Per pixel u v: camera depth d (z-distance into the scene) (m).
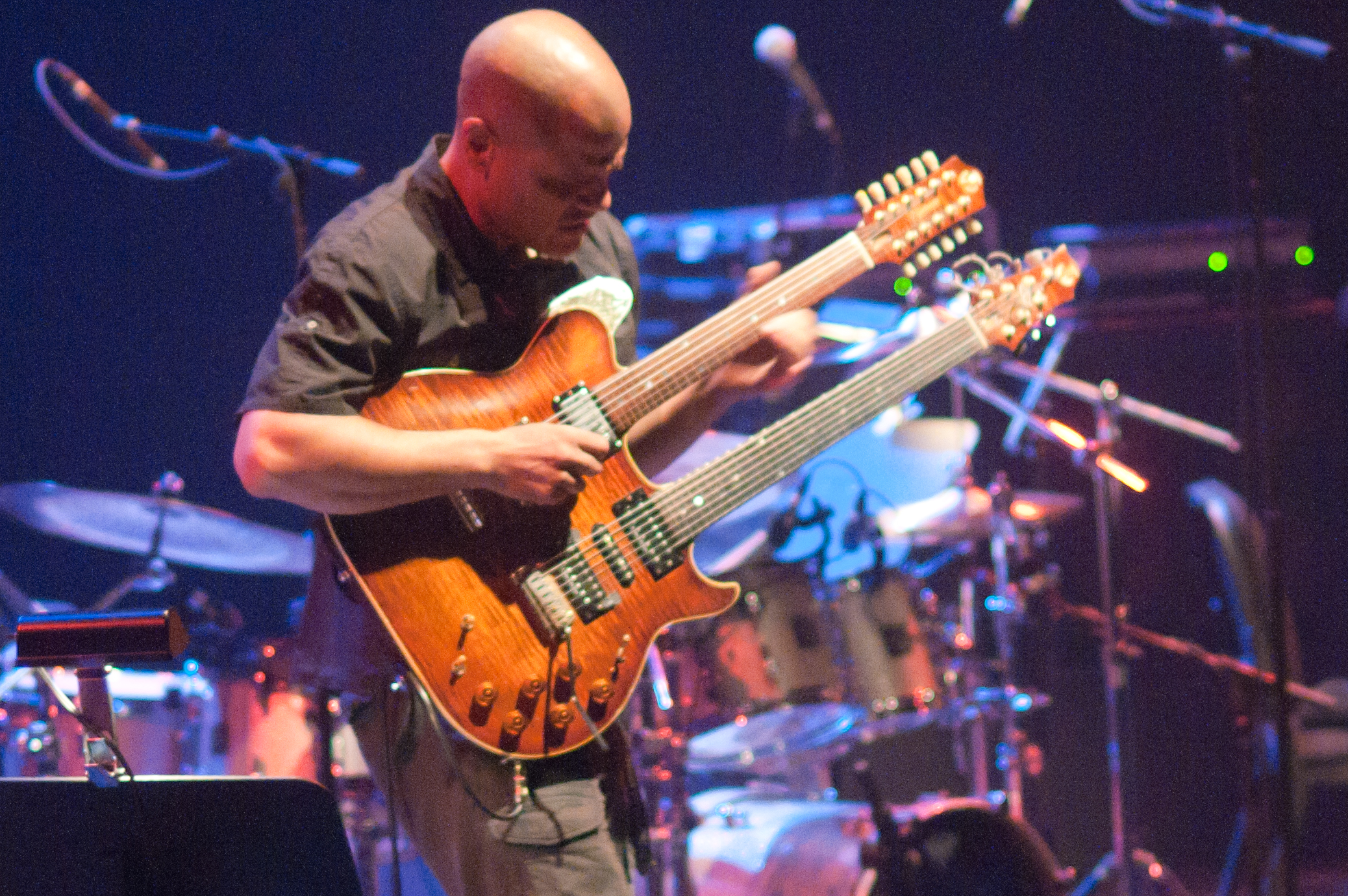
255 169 14.16
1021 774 11.52
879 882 8.41
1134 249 13.71
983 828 8.26
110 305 14.16
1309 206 14.54
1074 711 11.78
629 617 4.76
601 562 4.73
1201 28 8.77
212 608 10.16
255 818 3.97
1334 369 13.77
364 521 4.51
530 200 4.59
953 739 11.09
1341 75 14.41
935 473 10.39
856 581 9.18
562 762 4.70
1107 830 11.61
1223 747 12.68
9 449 14.01
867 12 15.07
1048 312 5.61
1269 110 14.68
